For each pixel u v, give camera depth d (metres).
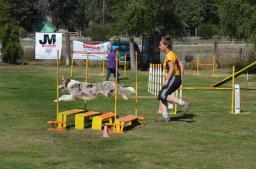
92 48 37.78
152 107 16.78
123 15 39.28
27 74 31.98
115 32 40.44
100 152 9.66
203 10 93.12
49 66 40.38
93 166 8.54
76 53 38.25
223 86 26.17
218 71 38.09
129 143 10.54
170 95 13.45
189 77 32.28
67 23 114.62
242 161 9.07
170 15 41.12
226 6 35.91
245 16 35.19
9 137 11.12
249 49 44.38
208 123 13.50
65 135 11.48
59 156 9.27
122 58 40.00
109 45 37.66
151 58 40.19
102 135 11.47
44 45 38.94
